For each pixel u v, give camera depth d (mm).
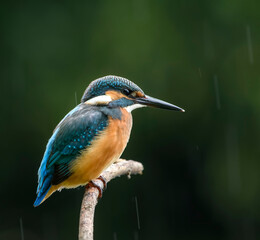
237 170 15164
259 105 15008
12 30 15305
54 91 15031
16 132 15125
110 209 15328
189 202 15711
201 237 15609
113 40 15375
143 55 15312
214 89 15375
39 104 15008
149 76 15266
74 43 15438
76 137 6188
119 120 6371
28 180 15211
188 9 15602
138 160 15438
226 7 15539
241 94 15227
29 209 15297
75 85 15078
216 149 15375
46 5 15539
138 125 15180
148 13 15539
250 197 15070
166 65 15391
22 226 15242
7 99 15109
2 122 15125
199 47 15547
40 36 15359
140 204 15508
